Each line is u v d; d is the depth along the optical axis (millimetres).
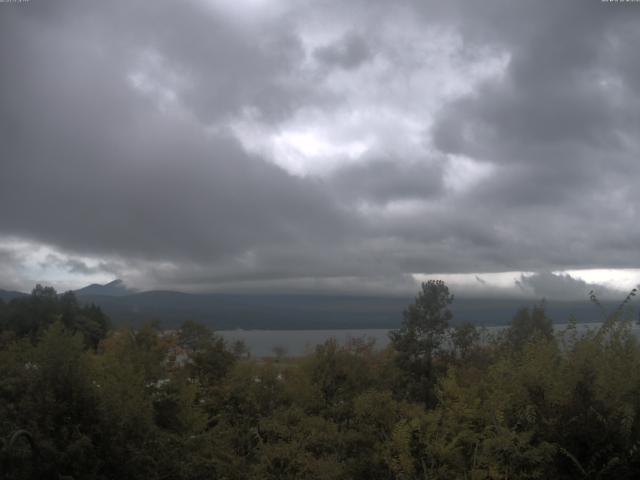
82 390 7836
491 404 7121
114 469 7512
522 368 7211
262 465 10180
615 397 6543
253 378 14195
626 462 6270
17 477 6707
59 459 6871
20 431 6469
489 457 6742
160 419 10930
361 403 9375
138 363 11789
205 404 13812
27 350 9602
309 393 13836
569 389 6672
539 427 6738
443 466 7078
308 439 10500
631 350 7160
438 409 7910
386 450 7855
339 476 8742
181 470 8633
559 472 6465
